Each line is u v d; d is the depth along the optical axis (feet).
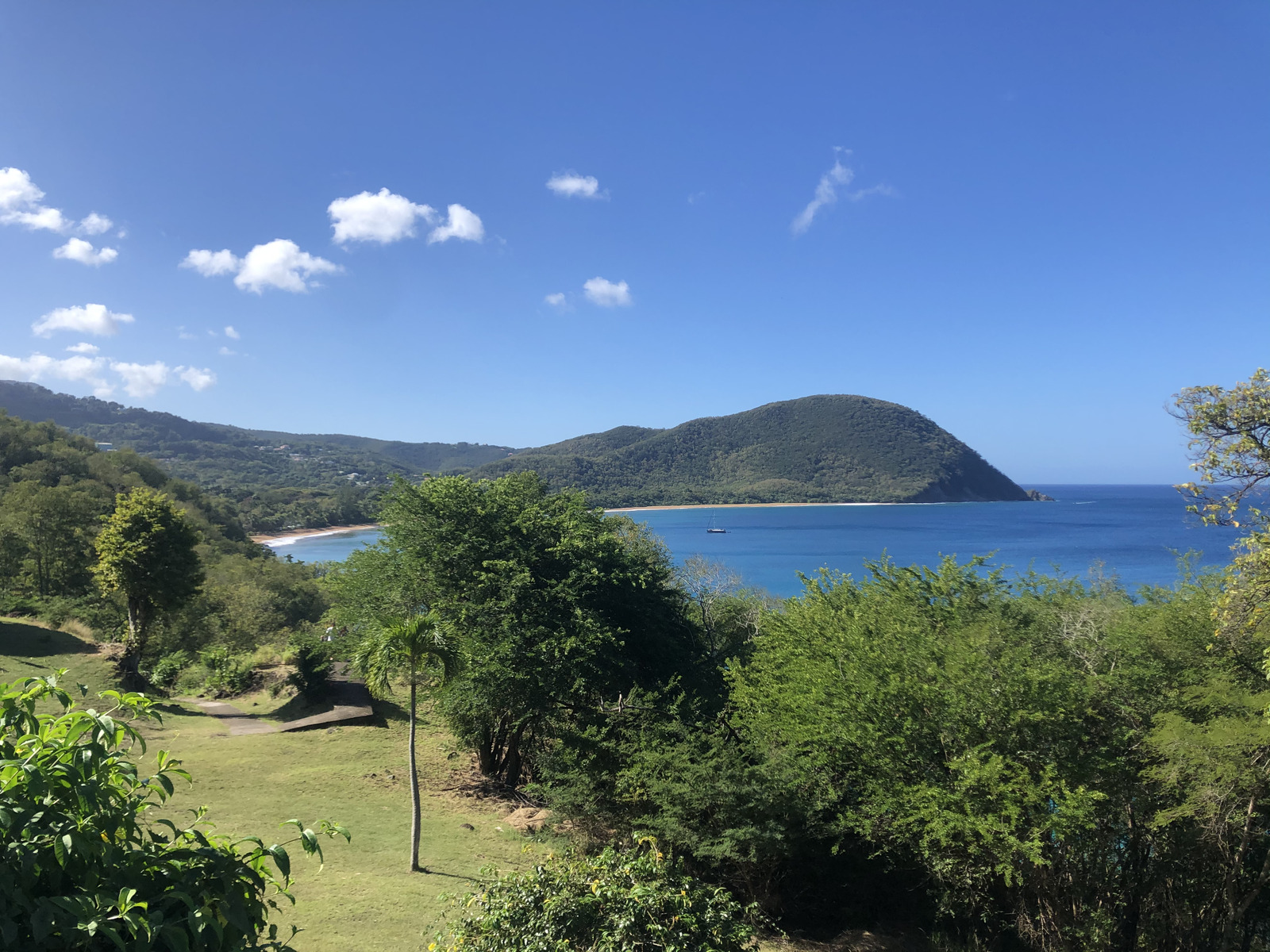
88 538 178.29
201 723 83.61
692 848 49.34
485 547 76.69
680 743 57.11
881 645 56.70
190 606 153.28
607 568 83.66
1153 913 53.72
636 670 77.41
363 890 43.70
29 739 12.91
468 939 21.43
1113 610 61.98
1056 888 50.34
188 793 58.44
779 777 51.11
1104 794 44.80
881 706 52.16
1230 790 43.04
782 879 56.18
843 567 359.05
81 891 12.17
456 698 68.74
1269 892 54.39
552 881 22.04
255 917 13.97
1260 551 42.75
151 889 12.89
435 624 51.85
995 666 49.98
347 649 80.28
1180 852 51.13
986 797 46.29
